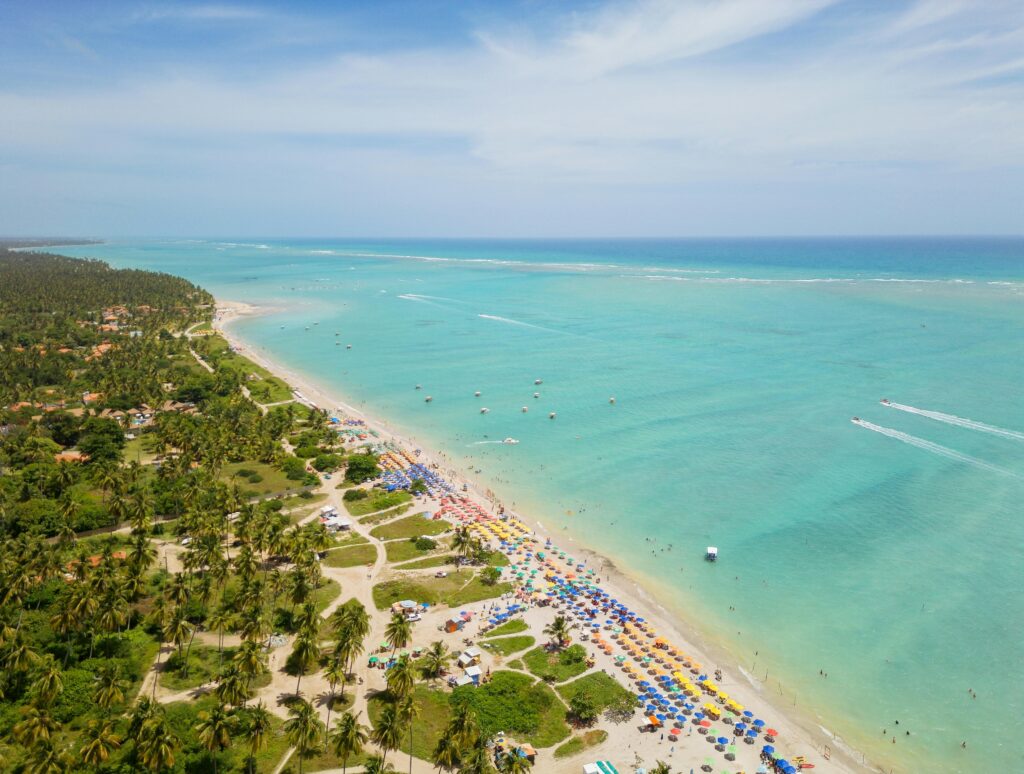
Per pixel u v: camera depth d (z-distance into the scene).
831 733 82.94
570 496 149.38
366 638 97.62
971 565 116.56
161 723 69.62
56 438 173.88
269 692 85.75
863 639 99.88
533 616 104.38
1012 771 76.81
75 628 89.69
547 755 77.19
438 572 115.69
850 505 139.50
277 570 107.44
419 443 184.88
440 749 71.19
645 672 92.56
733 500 144.38
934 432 176.75
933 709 86.31
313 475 155.88
